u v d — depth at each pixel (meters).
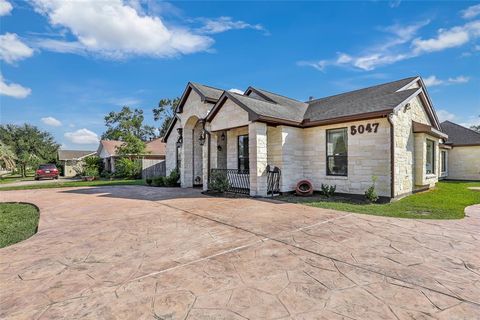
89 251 4.40
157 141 32.22
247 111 9.96
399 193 9.27
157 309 2.64
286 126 10.81
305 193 10.62
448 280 3.20
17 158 30.34
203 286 3.11
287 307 2.65
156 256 4.11
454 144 18.88
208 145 12.51
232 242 4.73
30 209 8.84
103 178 25.33
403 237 4.90
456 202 8.77
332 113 10.48
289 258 3.94
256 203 8.70
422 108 11.84
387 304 2.68
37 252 4.40
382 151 8.99
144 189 14.02
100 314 2.57
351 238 4.86
